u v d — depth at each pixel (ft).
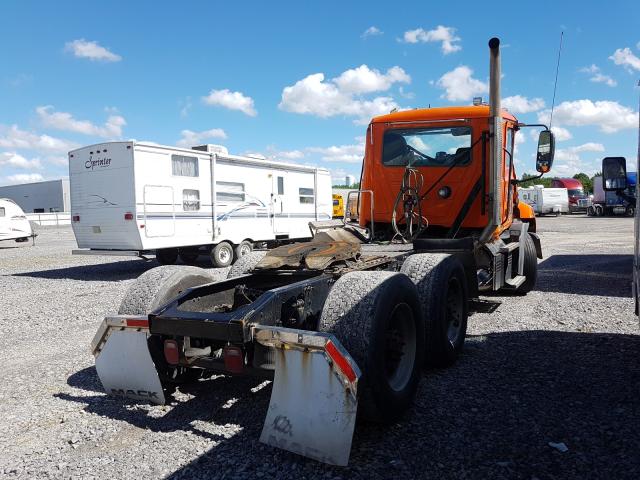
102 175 39.27
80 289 33.76
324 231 19.06
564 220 119.85
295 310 12.13
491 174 18.85
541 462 9.59
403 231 21.75
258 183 49.21
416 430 11.00
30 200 178.09
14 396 13.71
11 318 24.35
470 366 15.16
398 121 21.48
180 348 11.57
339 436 9.47
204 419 11.88
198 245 43.34
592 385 13.41
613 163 16.31
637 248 14.73
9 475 9.57
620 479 8.98
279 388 10.05
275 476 9.30
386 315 10.84
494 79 18.07
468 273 17.81
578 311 22.48
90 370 15.85
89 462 9.99
